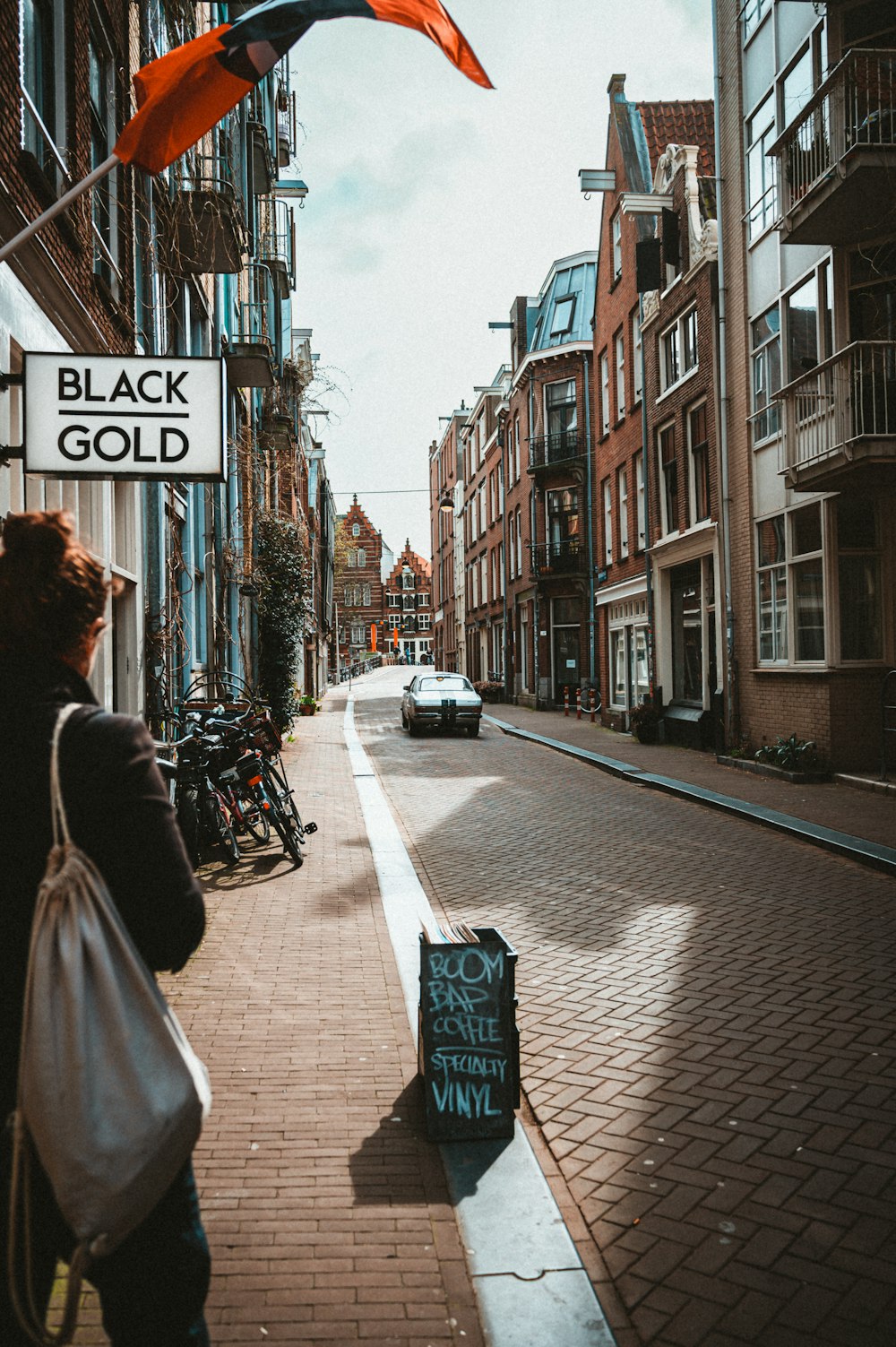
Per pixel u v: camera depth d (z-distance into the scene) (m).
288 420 19.17
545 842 9.12
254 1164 3.22
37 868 1.63
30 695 1.70
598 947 5.79
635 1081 3.95
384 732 23.22
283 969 5.30
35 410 5.04
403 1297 2.55
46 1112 1.52
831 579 12.38
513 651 35.53
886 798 10.94
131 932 1.67
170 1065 1.59
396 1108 3.67
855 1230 2.87
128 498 9.16
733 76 14.87
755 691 14.55
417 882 7.41
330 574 57.53
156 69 4.25
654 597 19.56
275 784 8.57
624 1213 2.99
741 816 10.20
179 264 11.20
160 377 5.12
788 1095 3.79
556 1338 2.41
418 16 3.90
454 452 52.56
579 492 28.91
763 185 13.99
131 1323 1.67
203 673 9.43
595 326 24.92
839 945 5.73
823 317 12.42
